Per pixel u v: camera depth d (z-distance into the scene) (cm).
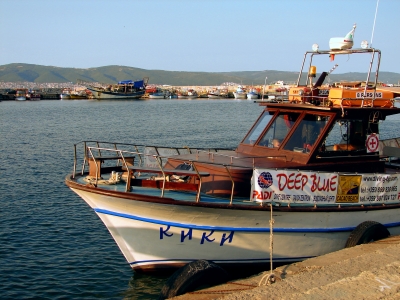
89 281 1154
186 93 15488
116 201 964
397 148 1269
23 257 1302
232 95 15712
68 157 2877
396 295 659
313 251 1084
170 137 3916
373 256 855
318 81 1267
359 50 1175
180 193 1039
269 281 784
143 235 1001
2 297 1069
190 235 994
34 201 1853
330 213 1053
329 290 673
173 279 806
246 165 1062
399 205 1146
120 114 6981
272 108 1220
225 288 786
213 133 4238
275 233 1026
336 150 1117
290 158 1105
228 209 961
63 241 1433
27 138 3891
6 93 13462
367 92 1145
